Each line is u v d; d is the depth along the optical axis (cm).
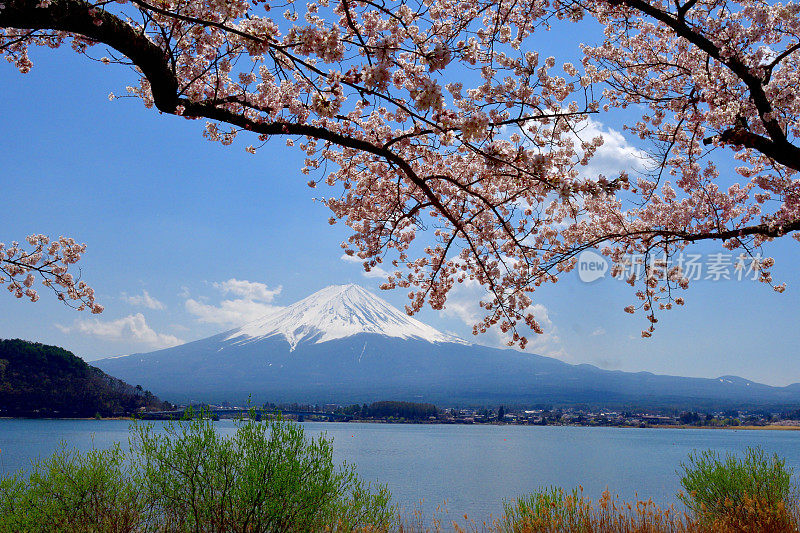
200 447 719
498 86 587
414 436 17362
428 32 597
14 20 409
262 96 577
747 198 1102
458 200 838
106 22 434
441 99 410
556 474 6450
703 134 966
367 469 6762
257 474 707
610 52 1002
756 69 755
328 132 537
